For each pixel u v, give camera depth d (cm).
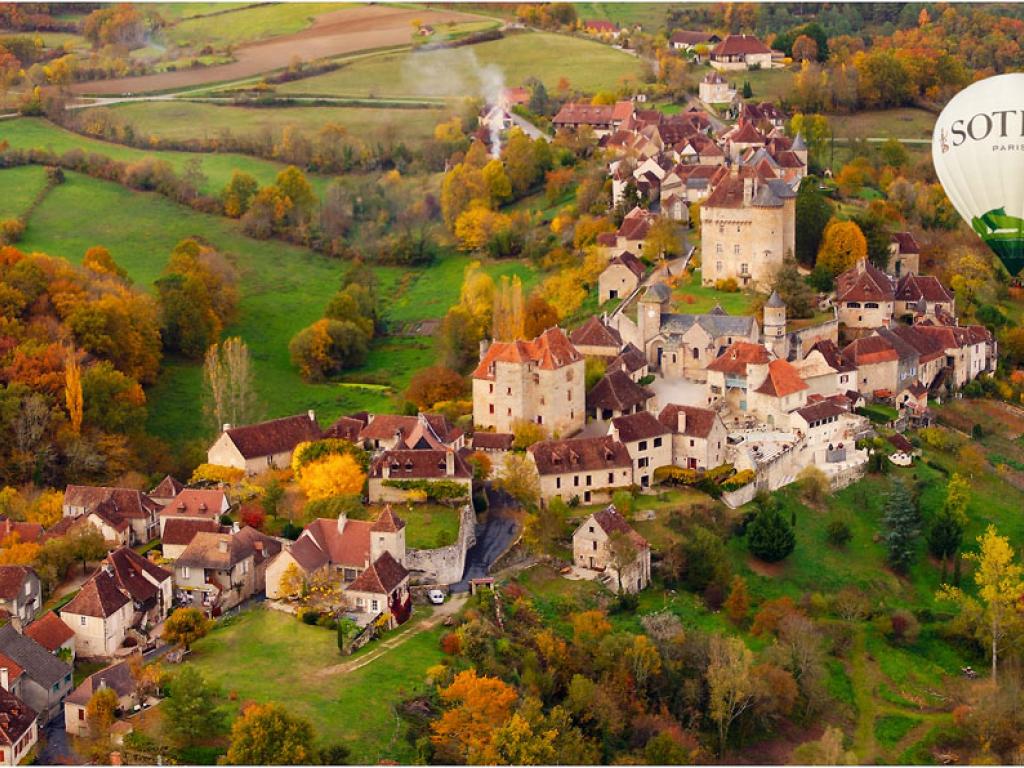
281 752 19638
